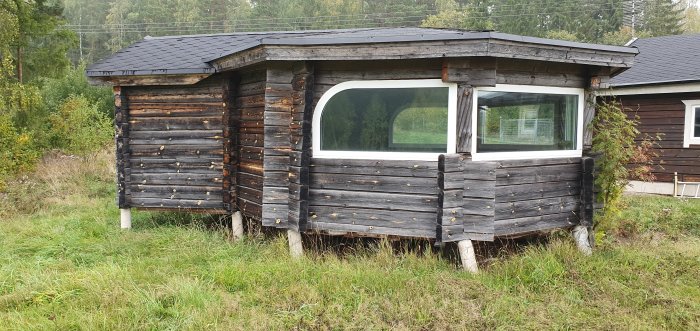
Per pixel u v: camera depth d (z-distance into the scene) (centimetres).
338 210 545
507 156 536
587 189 575
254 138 627
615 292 455
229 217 730
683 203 957
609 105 585
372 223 536
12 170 1188
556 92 563
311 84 532
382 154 533
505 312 405
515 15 4628
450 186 501
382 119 534
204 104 677
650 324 399
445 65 495
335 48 496
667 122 1121
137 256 566
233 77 666
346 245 597
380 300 423
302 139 535
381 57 489
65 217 797
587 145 584
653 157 1141
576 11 4694
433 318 393
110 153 1492
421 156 521
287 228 566
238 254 561
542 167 555
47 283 457
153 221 754
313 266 502
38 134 1464
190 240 615
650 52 1327
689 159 1094
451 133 509
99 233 680
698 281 498
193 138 684
